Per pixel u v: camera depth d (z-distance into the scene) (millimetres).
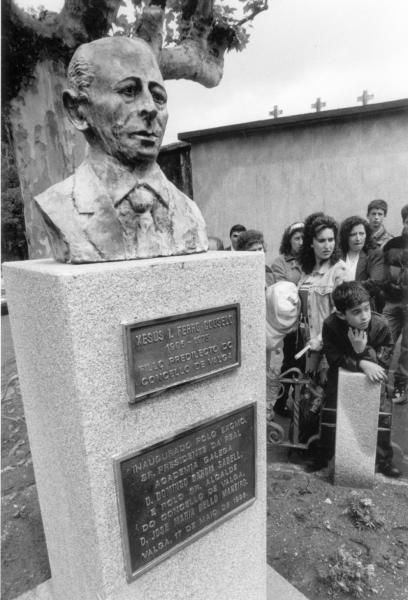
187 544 1397
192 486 1390
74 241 1219
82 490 1209
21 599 1742
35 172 2711
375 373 2287
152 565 1314
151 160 1350
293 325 2906
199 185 4641
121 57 1231
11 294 1386
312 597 1800
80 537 1312
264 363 1543
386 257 3201
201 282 1299
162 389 1237
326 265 2773
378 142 3637
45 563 2053
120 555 1265
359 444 2422
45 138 2672
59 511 1432
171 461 1318
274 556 2018
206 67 3227
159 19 2701
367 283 3164
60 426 1243
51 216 1258
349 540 2102
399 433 3045
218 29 3238
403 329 3244
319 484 2555
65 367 1124
